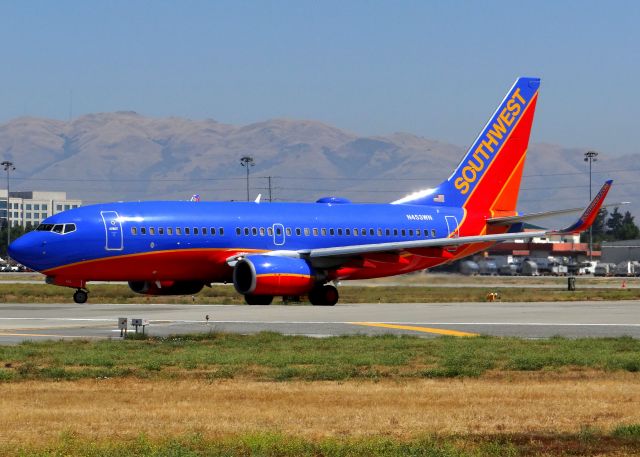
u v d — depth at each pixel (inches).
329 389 1860.2
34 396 1784.0
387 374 2057.1
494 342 2637.8
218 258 4736.7
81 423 1525.6
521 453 1316.4
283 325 3262.8
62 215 4549.7
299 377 2016.5
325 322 3398.1
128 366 2176.4
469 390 1838.1
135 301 4832.7
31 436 1428.4
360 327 3203.7
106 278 4598.9
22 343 2603.3
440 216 5369.1
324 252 4697.3
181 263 4672.7
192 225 4690.0
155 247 4598.9
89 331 3053.6
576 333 3009.4
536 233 4997.5
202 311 3966.5
